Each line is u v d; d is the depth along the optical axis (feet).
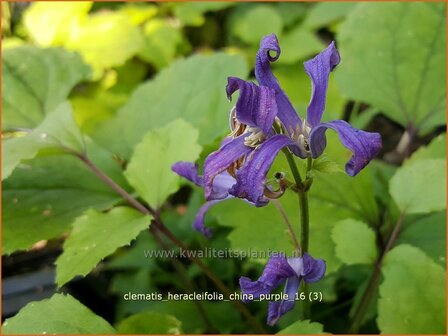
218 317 0.47
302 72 0.68
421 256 0.35
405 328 0.33
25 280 0.54
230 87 0.26
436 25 0.55
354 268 0.48
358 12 0.57
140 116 0.52
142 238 0.54
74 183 0.45
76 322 0.33
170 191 0.38
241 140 0.27
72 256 0.34
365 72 0.55
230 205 0.43
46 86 0.51
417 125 0.52
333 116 0.47
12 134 0.48
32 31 0.70
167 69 0.54
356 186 0.43
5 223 0.42
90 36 0.69
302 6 0.79
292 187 0.29
